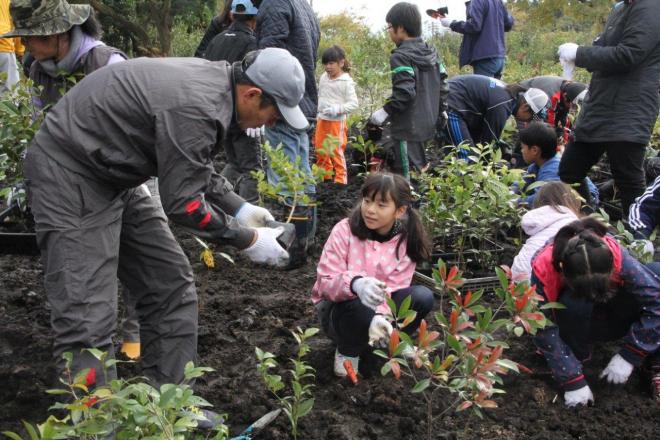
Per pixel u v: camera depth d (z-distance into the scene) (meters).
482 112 6.55
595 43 5.44
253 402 3.36
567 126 7.35
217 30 6.75
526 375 3.70
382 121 5.68
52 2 3.23
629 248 4.10
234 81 2.74
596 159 5.66
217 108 2.65
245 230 2.78
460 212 4.59
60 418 3.20
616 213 6.43
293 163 5.09
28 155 2.79
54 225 2.71
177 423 2.08
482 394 2.67
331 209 6.49
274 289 4.75
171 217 2.66
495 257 4.89
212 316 4.24
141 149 2.71
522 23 21.19
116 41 16.89
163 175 2.62
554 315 3.41
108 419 2.11
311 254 5.41
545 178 5.53
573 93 6.90
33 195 2.76
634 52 5.00
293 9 5.14
